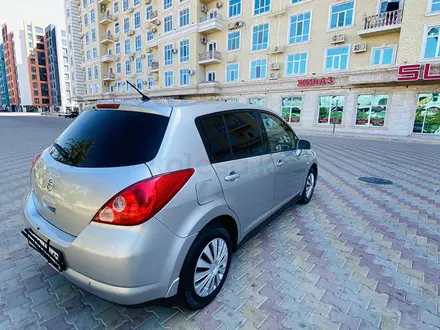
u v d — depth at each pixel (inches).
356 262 102.1
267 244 115.1
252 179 92.4
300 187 145.9
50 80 3038.9
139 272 57.7
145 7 1135.0
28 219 77.5
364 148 437.7
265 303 79.2
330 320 73.0
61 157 75.8
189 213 66.7
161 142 65.7
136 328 69.1
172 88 1013.2
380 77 585.3
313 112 729.6
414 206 165.0
